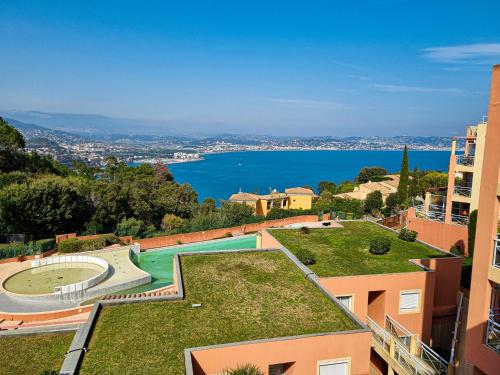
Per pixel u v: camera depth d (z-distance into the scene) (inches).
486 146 496.7
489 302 498.9
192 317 657.6
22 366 567.5
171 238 1934.1
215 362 552.7
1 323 980.6
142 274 1363.2
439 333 917.8
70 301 1139.3
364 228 1273.4
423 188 2942.9
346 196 3193.9
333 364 600.4
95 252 1620.3
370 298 907.4
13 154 2613.2
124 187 2222.0
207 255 967.6
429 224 1449.3
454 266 916.0
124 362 532.1
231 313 672.4
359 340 602.9
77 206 1978.3
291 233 1200.2
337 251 1018.1
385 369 820.0
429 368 685.9
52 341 635.5
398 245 1076.5
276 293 753.6
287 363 602.9
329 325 637.9
